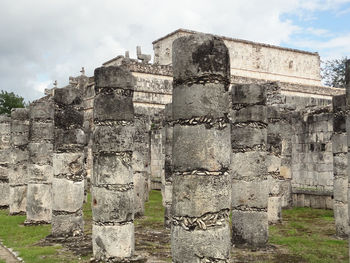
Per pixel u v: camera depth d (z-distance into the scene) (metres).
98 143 9.77
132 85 10.20
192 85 6.79
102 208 9.48
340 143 12.45
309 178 21.19
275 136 14.73
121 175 9.62
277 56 39.00
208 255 6.46
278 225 14.23
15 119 17.33
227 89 7.06
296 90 31.67
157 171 28.69
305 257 9.64
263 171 10.99
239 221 10.88
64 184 12.05
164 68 29.78
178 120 6.88
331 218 15.59
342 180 12.32
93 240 9.61
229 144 7.00
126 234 9.45
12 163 17.28
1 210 18.72
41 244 11.45
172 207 6.83
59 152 12.18
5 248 11.32
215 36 6.98
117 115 9.82
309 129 21.28
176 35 36.06
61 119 12.25
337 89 33.97
